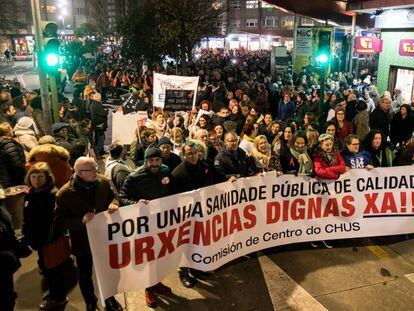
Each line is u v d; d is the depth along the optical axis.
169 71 23.88
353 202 5.92
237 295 5.00
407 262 5.75
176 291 5.09
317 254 5.94
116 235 4.49
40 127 9.73
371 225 6.04
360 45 15.64
